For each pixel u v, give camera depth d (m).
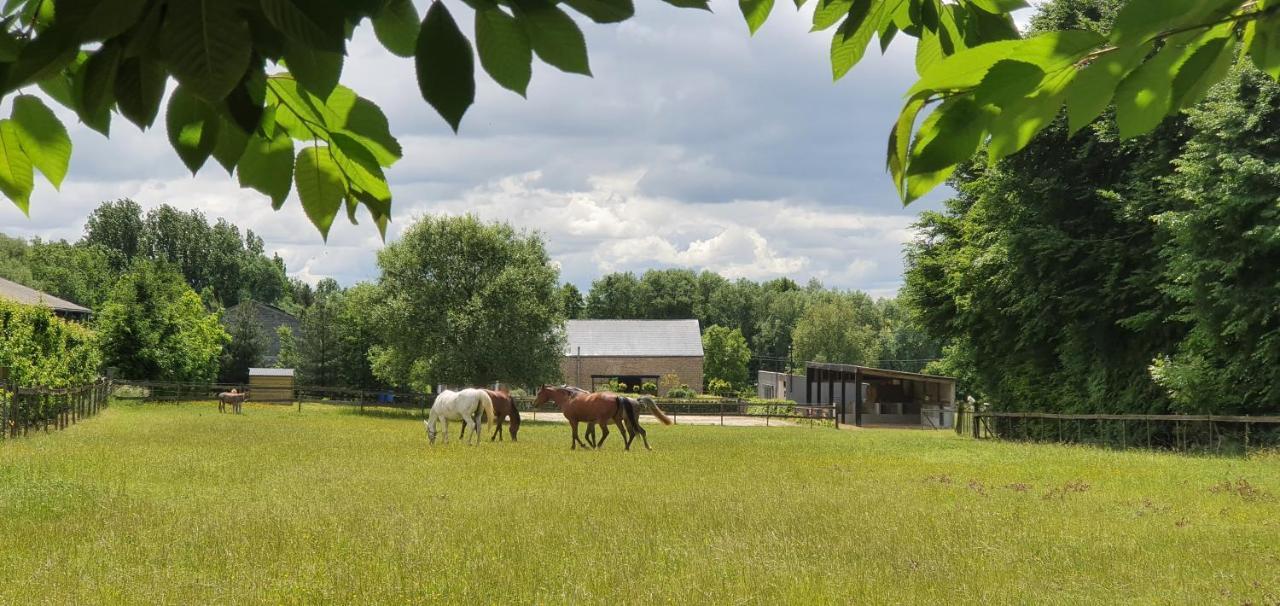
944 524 10.25
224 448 19.03
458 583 7.19
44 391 21.14
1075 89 1.07
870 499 12.45
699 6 1.13
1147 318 24.30
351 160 1.33
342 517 10.21
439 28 1.04
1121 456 20.92
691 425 38.09
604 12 1.06
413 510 10.84
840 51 1.61
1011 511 11.44
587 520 10.31
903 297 34.44
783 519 10.50
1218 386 21.86
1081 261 26.75
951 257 31.78
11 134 1.27
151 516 9.97
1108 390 26.81
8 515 9.73
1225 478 15.46
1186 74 1.07
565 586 7.05
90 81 1.01
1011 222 27.84
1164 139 23.98
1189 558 8.50
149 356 40.41
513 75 1.08
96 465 14.47
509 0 1.03
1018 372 30.81
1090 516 11.05
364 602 6.61
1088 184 26.95
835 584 7.26
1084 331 26.84
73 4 0.92
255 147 1.32
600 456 19.80
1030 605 6.74
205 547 8.44
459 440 24.06
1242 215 20.31
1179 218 21.33
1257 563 8.28
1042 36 1.02
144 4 0.94
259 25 0.96
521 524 10.05
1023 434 29.83
